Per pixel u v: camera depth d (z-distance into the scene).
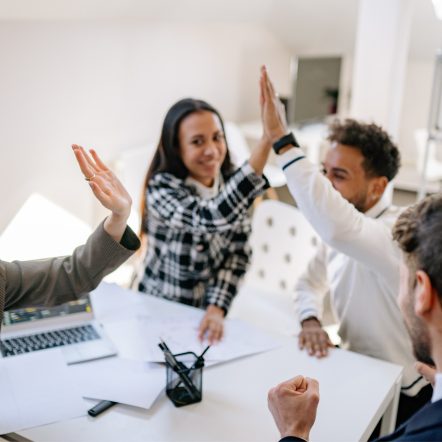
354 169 1.55
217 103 4.39
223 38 4.26
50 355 1.42
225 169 1.98
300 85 4.37
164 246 1.85
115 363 1.42
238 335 1.60
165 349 1.35
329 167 1.58
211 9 3.79
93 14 3.03
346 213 1.40
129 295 1.82
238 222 1.64
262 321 2.09
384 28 2.93
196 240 1.80
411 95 5.00
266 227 2.30
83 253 1.22
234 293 1.85
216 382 1.37
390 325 1.54
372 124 1.60
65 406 1.24
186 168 1.85
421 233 0.83
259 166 1.55
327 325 2.22
